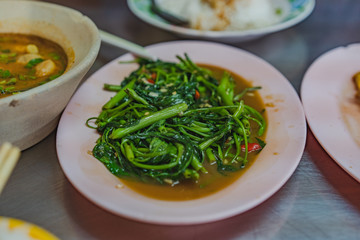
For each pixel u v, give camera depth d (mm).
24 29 376
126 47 409
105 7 576
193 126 302
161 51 429
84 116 316
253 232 238
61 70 333
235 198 233
